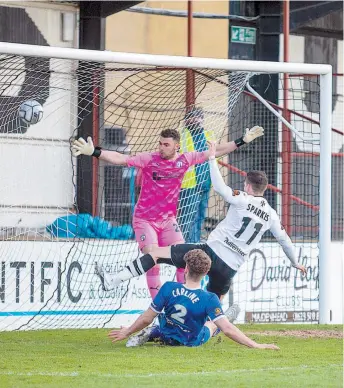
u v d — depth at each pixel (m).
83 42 45.91
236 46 53.00
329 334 34.00
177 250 30.23
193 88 39.41
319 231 37.69
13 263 35.41
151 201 32.31
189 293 27.80
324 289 37.78
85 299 36.91
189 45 44.28
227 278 30.25
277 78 49.84
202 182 38.91
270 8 51.59
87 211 43.69
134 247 38.72
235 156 45.88
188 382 22.22
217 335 31.77
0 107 39.81
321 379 23.09
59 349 28.50
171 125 41.53
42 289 36.00
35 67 38.59
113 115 43.34
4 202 41.97
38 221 42.75
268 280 40.84
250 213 30.06
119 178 43.34
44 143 43.16
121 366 24.77
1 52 30.84
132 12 51.69
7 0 44.09
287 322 41.09
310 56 55.22
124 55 32.84
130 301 37.69
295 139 47.94
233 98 39.25
